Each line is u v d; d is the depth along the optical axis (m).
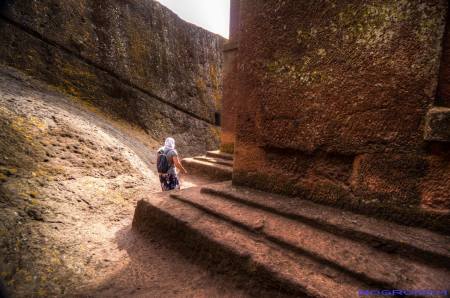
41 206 2.72
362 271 1.42
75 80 7.13
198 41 12.05
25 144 3.36
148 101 9.27
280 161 2.47
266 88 2.49
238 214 2.21
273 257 1.70
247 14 2.60
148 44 9.39
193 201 2.57
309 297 1.38
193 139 10.98
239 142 2.81
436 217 1.63
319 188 2.20
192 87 11.48
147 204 2.73
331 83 2.04
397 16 1.69
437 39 1.56
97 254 2.38
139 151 6.48
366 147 1.88
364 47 1.84
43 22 6.56
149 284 1.96
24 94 4.61
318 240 1.75
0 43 5.87
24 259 2.04
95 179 3.81
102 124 6.23
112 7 8.09
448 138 1.50
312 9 2.11
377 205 1.86
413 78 1.65
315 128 2.15
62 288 1.89
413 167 1.69
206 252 2.03
